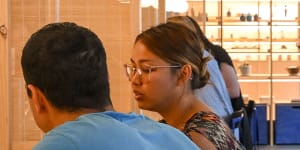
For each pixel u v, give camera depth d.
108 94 1.62
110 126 1.47
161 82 2.12
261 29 10.23
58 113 1.57
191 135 1.97
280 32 10.23
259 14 10.20
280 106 9.80
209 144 1.94
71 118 1.56
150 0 4.32
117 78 4.27
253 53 10.22
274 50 10.23
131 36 4.25
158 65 2.12
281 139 9.80
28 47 1.55
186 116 2.15
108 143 1.42
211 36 10.12
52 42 1.54
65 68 1.52
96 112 1.57
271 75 10.06
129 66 2.22
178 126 2.14
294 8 10.20
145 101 2.17
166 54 2.11
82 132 1.43
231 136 2.09
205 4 9.71
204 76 2.21
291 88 10.34
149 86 2.14
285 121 9.80
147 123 1.64
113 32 4.28
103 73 1.59
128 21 4.27
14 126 4.33
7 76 4.24
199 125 2.02
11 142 4.33
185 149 1.62
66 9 4.29
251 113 4.44
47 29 1.59
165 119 2.20
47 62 1.52
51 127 1.59
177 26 2.20
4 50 4.22
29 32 4.27
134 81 2.17
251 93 10.17
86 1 4.27
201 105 2.18
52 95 1.54
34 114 1.60
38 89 1.56
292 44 10.23
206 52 2.76
